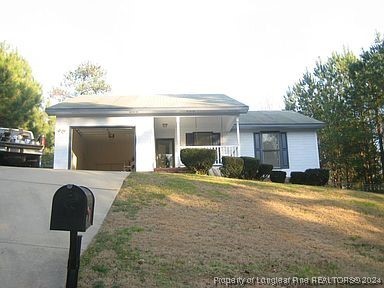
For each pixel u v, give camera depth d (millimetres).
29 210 7289
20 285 4500
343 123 25156
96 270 4910
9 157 13562
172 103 17172
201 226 6996
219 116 16859
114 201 8344
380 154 23812
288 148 19188
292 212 8633
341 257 6082
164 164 18250
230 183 11297
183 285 4645
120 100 18406
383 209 9664
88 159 23016
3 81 21859
